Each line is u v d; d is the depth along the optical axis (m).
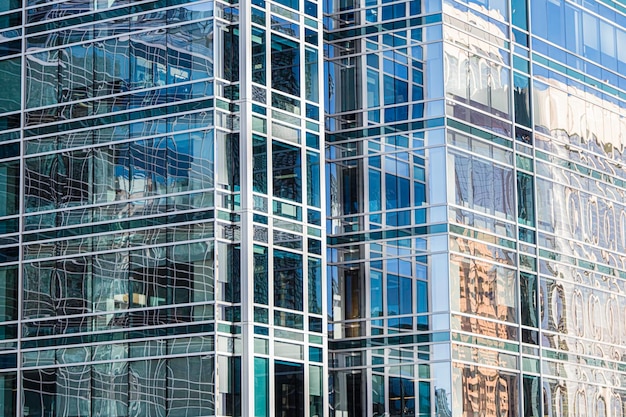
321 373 56.91
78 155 58.03
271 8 57.81
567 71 68.00
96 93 58.12
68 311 57.09
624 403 68.19
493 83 63.69
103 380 55.88
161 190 56.12
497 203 62.81
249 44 56.59
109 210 57.03
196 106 56.00
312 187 58.19
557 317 64.94
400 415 59.69
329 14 63.81
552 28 67.56
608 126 70.38
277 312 55.56
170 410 54.41
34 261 58.16
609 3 71.75
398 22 62.44
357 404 60.69
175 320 54.91
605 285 68.25
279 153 57.03
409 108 61.59
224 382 54.09
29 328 57.78
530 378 62.84
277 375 55.06
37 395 57.12
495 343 61.34
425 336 59.69
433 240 60.22
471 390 59.69
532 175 64.94
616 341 68.38
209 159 55.38
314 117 58.81
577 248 66.81
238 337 54.41
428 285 60.00
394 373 60.12
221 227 55.03
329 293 61.88
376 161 61.97
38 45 59.62
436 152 60.69
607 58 70.94
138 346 55.47
